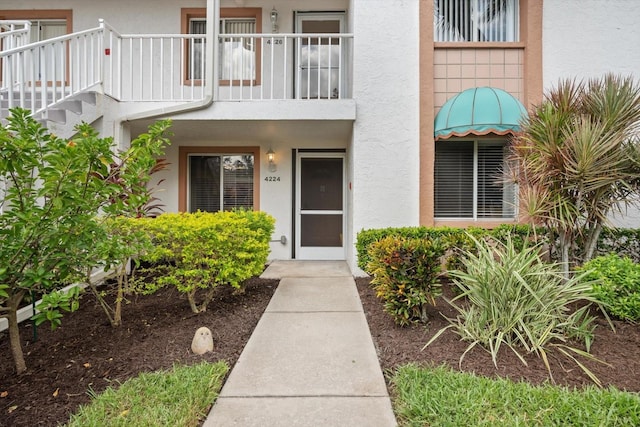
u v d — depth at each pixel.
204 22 8.89
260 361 3.40
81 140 3.08
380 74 7.07
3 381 3.01
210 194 9.14
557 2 7.16
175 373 3.02
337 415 2.56
